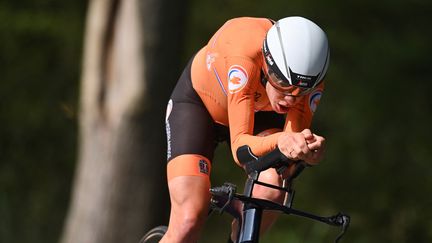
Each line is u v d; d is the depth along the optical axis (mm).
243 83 12438
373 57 37844
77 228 26172
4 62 36219
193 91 14039
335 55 37500
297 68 11711
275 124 13969
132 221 25547
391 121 37000
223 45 13242
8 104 36062
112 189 25469
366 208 35906
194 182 13086
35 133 36125
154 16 24906
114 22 25328
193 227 12805
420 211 35875
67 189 36094
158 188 25609
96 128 25625
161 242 13094
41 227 35219
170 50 25125
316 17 37688
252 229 11922
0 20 35906
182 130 13688
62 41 36219
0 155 35969
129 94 25031
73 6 36688
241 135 12156
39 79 36375
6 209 34781
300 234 34406
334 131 36469
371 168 36250
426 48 38156
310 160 11102
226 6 37281
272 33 12086
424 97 37844
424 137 36906
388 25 39250
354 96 36781
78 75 36188
